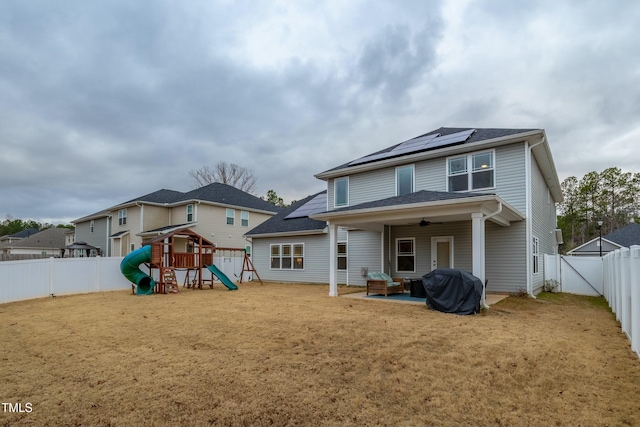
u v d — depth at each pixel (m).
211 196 25.11
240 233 26.19
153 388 3.72
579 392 3.61
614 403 3.35
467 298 8.01
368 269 15.16
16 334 6.24
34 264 11.62
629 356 4.77
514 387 3.76
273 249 19.14
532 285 11.48
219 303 9.84
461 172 12.58
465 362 4.50
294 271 18.09
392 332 6.04
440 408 3.31
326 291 13.30
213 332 6.14
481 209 8.84
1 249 40.97
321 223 17.25
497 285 11.76
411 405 3.38
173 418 3.11
